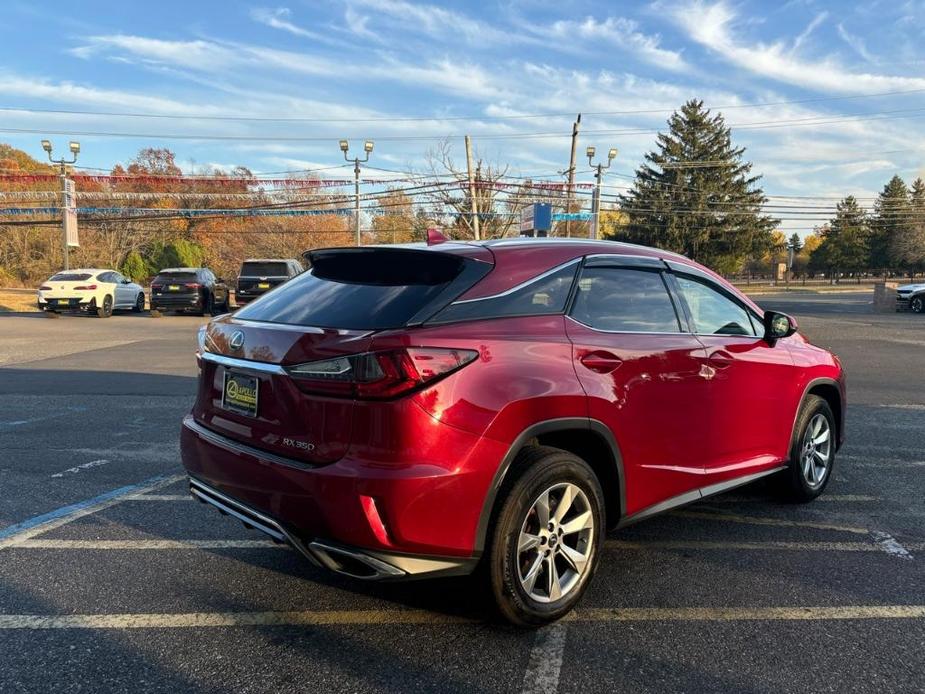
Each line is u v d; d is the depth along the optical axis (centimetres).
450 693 256
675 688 260
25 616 313
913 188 8619
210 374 334
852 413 777
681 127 6431
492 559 281
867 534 423
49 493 491
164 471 545
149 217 3959
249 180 3275
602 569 371
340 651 285
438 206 4000
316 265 360
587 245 354
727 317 417
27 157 5772
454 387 267
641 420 337
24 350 1376
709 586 349
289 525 279
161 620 311
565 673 270
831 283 7062
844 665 276
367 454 260
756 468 421
